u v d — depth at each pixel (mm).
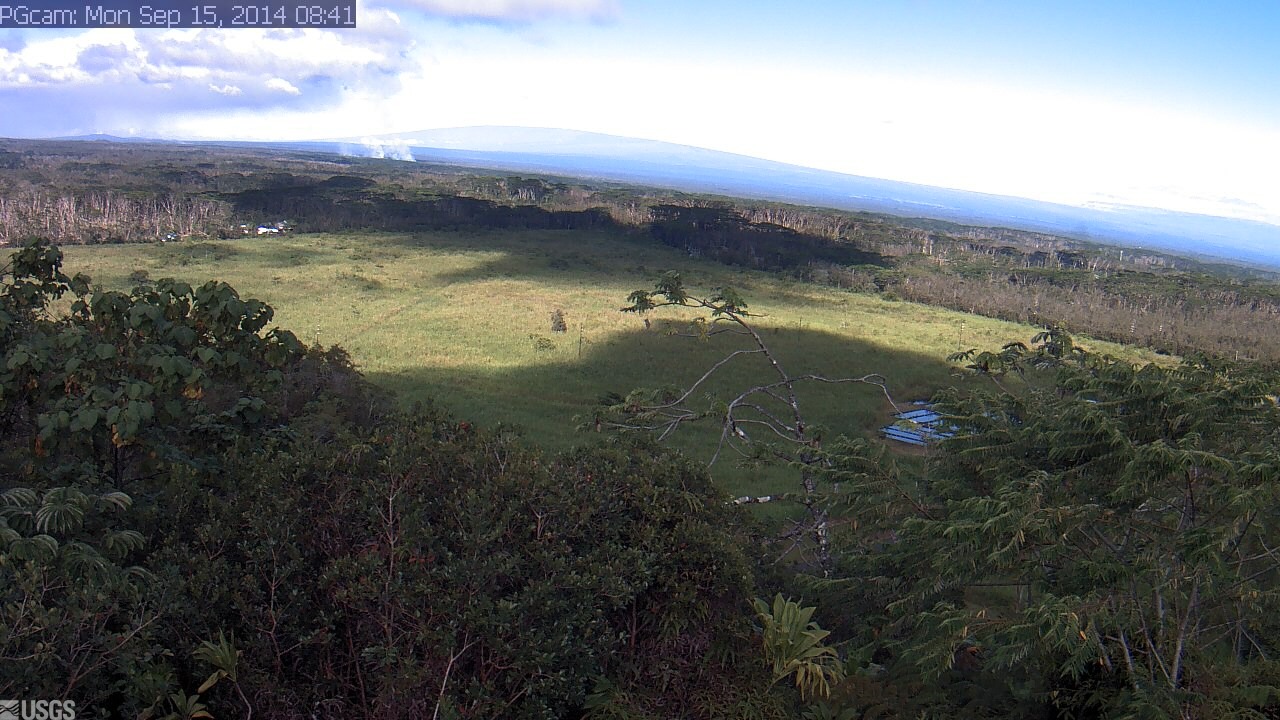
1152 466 4262
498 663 3963
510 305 52062
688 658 4742
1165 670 4320
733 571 4762
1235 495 4027
